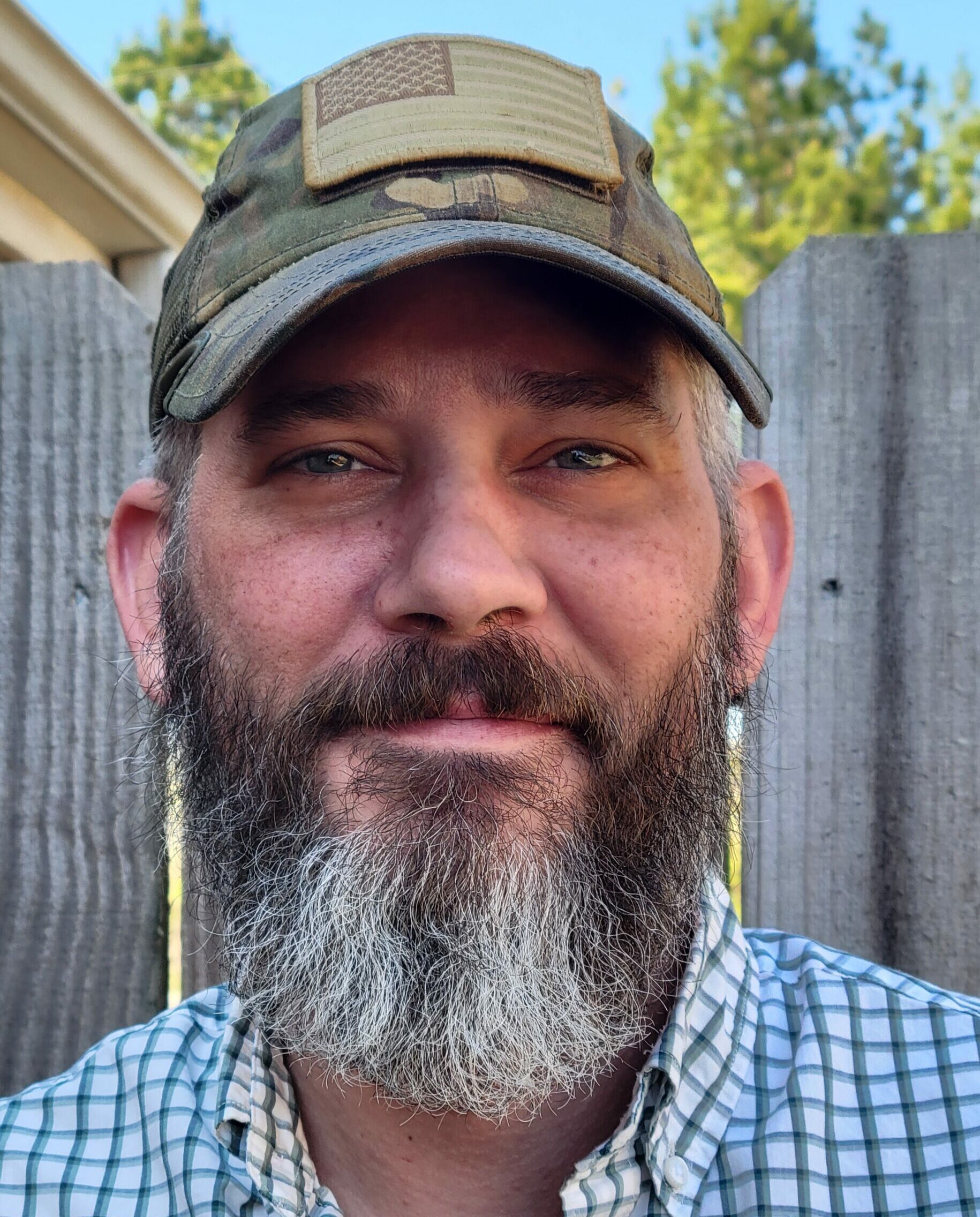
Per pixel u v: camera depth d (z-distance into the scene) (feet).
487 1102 0.92
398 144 0.93
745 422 1.21
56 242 1.85
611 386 0.92
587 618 0.93
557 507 0.94
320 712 0.92
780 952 1.12
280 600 0.93
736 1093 0.99
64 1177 1.03
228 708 0.95
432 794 0.90
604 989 0.93
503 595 0.88
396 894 0.90
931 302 1.19
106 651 1.25
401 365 0.90
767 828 1.20
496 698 0.90
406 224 0.91
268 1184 0.95
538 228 0.91
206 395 0.88
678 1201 0.93
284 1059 1.02
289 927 0.93
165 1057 1.10
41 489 1.26
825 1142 0.96
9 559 1.26
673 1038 0.96
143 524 1.14
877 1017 1.02
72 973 1.25
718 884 1.09
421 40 0.98
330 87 0.98
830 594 1.20
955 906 1.17
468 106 0.94
